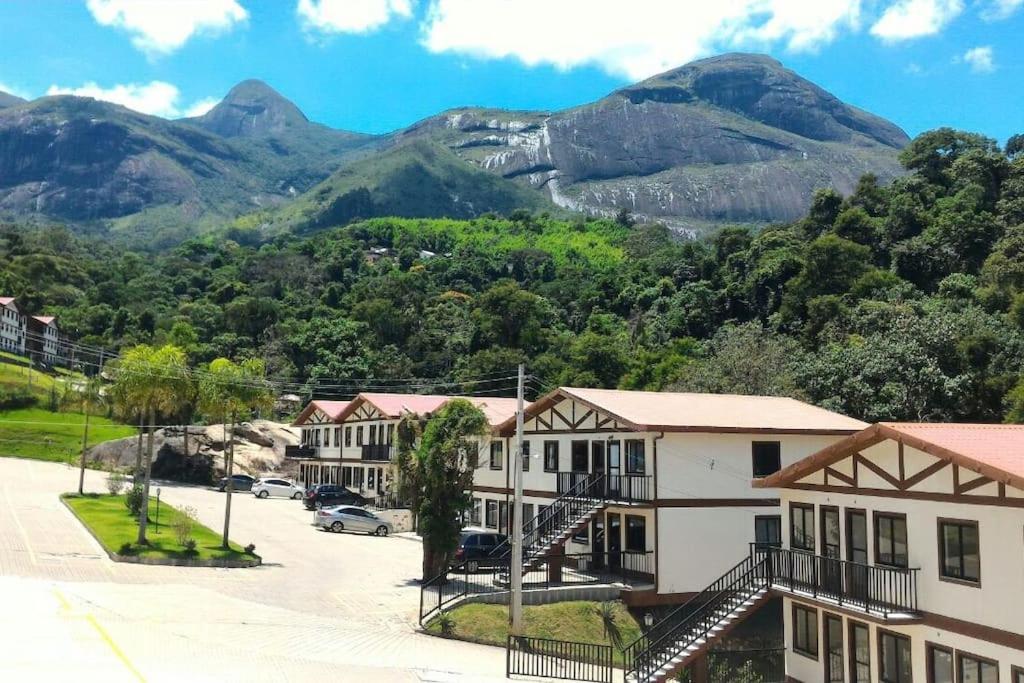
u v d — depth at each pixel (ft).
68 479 204.23
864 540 71.00
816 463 73.67
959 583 60.59
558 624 93.97
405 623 91.91
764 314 297.33
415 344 347.36
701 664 83.15
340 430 216.33
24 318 355.36
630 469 108.68
